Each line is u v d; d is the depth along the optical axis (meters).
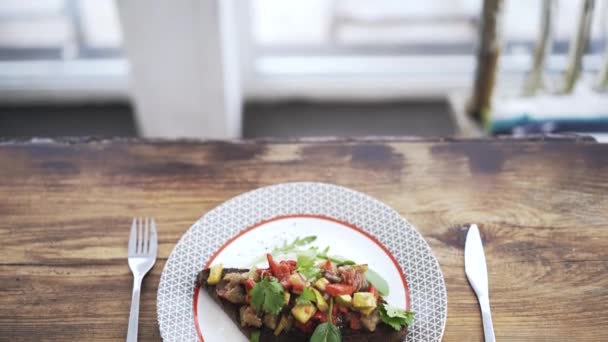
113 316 0.63
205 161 0.77
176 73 1.31
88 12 1.63
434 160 0.77
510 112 1.19
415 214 0.71
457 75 1.60
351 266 0.63
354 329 0.60
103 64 1.63
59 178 0.75
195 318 0.62
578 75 1.17
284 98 1.64
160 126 1.43
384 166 0.76
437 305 0.62
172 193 0.74
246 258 0.66
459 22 1.67
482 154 0.78
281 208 0.70
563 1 1.47
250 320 0.60
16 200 0.73
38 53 1.65
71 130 1.55
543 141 0.79
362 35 1.66
